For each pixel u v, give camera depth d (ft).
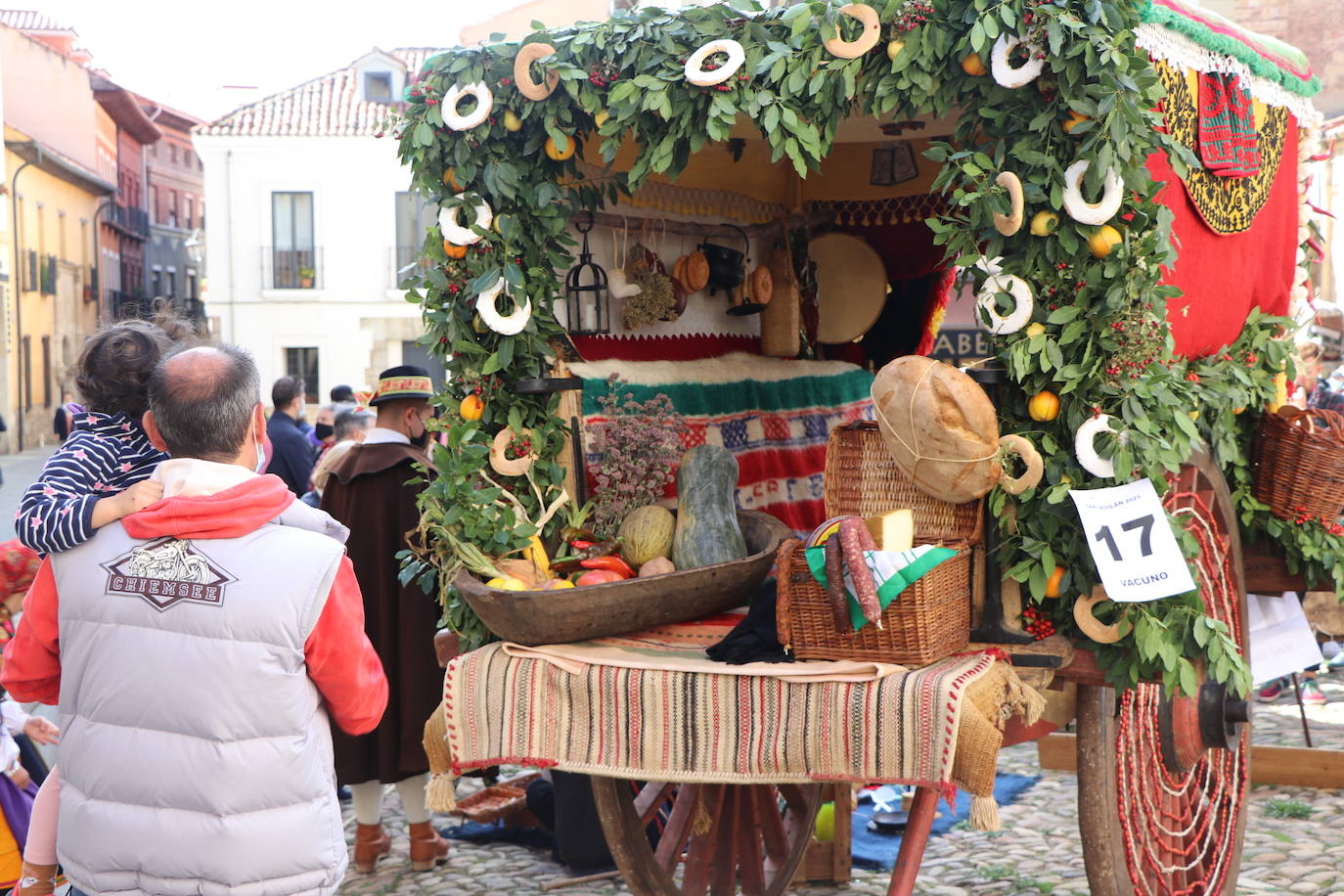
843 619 9.21
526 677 10.05
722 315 16.84
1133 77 9.22
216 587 7.97
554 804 16.75
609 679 9.80
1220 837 13.56
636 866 12.29
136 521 8.14
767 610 10.18
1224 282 13.32
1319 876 14.64
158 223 172.04
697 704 9.55
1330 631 19.33
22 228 117.08
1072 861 15.58
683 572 10.66
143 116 153.38
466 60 10.94
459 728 10.18
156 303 11.14
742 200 16.80
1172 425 9.90
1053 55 9.10
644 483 12.53
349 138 102.83
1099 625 9.74
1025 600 10.05
